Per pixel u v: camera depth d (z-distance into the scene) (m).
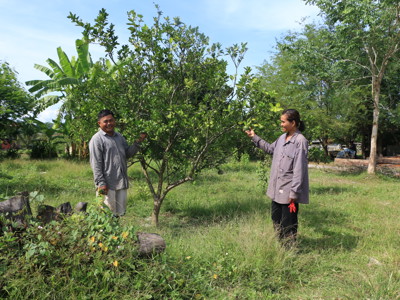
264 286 3.20
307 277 3.47
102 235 2.95
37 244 2.74
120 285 2.67
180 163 5.35
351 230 5.19
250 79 4.51
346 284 3.27
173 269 3.06
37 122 18.44
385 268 3.56
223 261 3.43
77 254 2.71
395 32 13.07
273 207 4.32
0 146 19.53
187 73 5.19
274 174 4.22
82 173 11.57
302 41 14.37
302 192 3.99
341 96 16.66
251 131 4.60
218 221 5.77
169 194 7.78
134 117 5.13
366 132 22.41
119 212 4.31
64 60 15.76
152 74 5.37
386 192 9.40
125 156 4.38
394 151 25.28
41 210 3.26
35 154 18.92
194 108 5.14
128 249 2.92
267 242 3.80
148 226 5.40
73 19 4.70
